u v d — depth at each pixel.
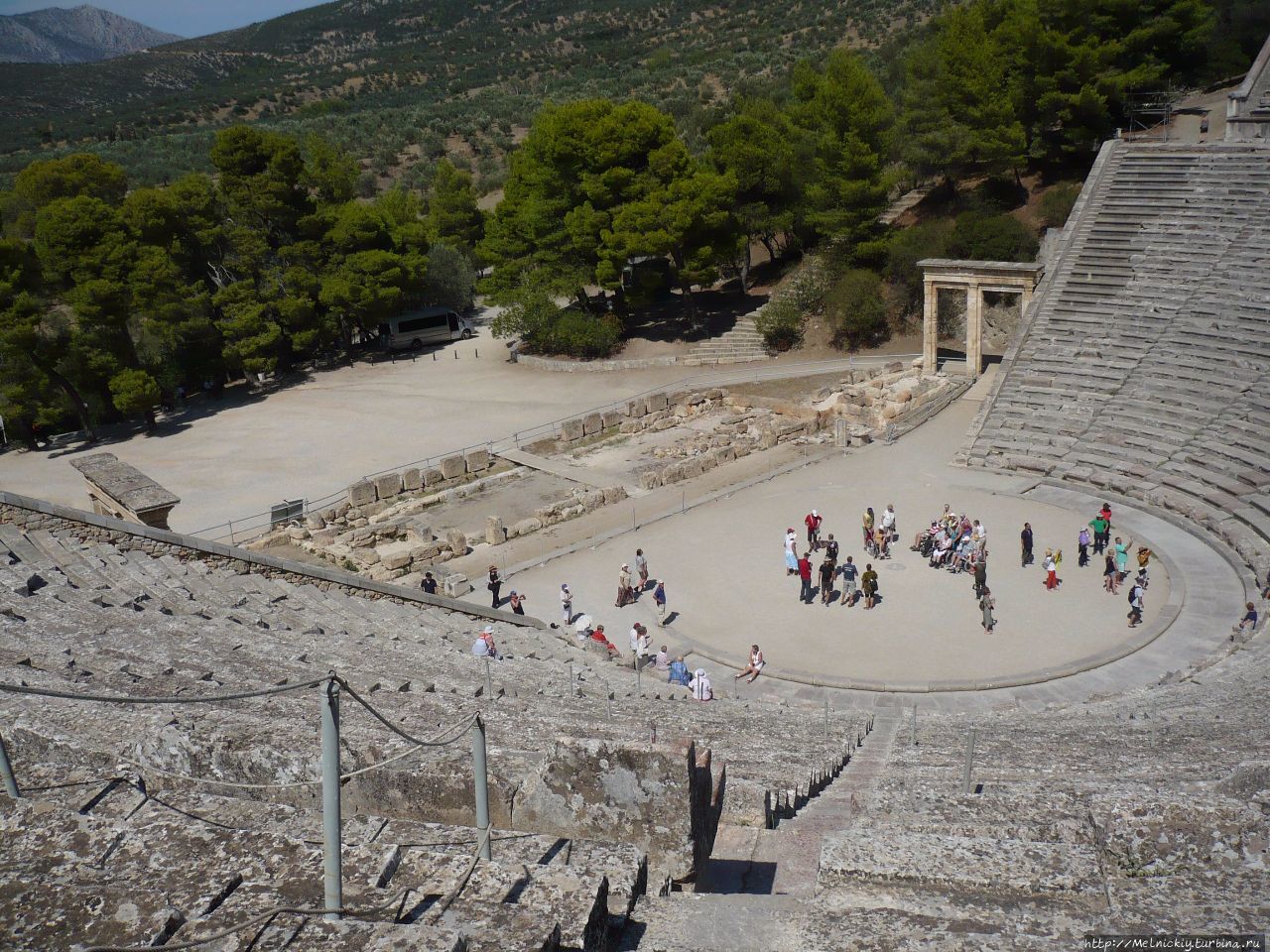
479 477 45.88
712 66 133.50
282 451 51.22
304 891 5.61
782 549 34.38
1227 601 28.59
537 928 5.23
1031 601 29.67
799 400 52.69
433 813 8.79
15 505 23.59
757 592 31.42
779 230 69.69
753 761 13.18
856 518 36.53
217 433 55.34
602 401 56.78
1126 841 6.66
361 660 17.89
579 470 45.03
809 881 8.98
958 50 60.97
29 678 12.34
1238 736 13.47
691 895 6.76
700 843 8.11
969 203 63.50
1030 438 40.50
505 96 157.88
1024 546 31.89
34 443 55.09
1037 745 14.59
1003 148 59.75
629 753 7.90
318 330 68.88
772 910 6.46
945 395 48.31
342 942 4.78
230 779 9.67
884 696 25.09
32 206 66.44
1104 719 17.56
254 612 22.17
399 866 5.97
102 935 5.04
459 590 32.84
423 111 153.12
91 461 32.78
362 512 42.28
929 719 20.20
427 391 61.50
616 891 6.59
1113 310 43.38
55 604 19.02
